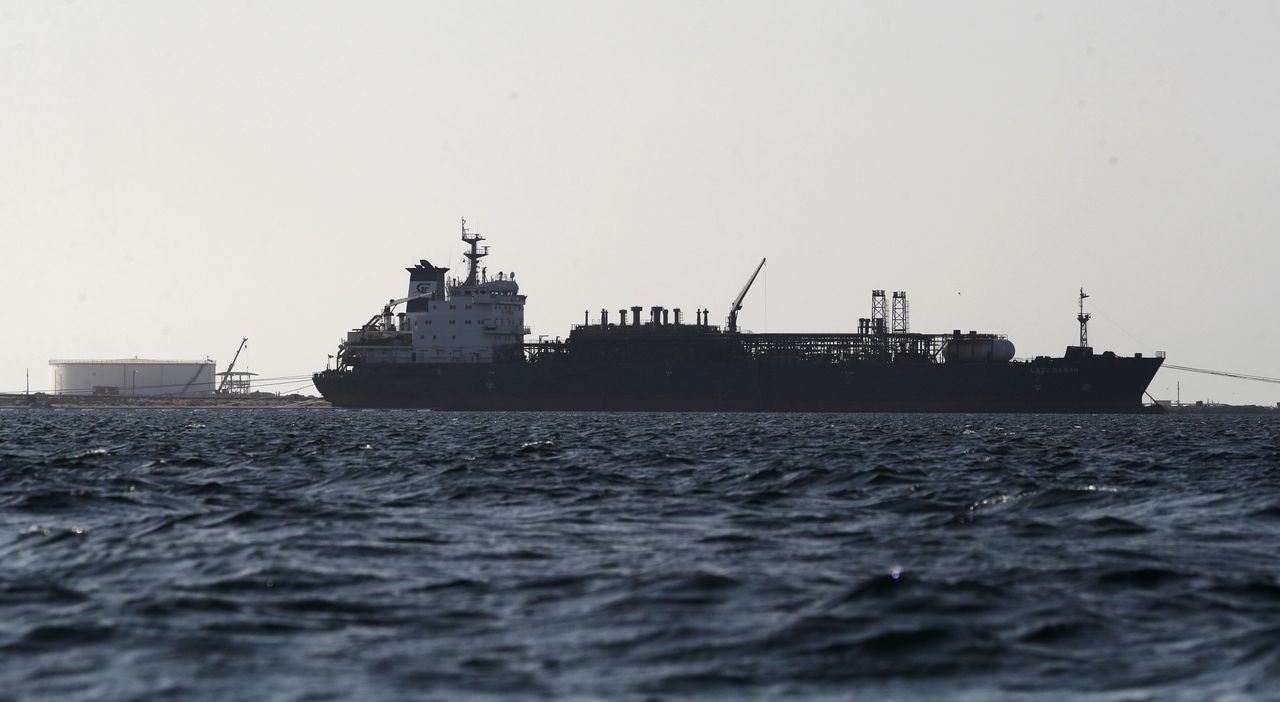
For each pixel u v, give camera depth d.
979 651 88.62
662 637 93.12
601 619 99.50
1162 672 83.06
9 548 139.12
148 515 173.62
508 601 106.94
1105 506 184.50
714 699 77.06
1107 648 90.00
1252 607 103.56
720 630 95.25
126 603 105.19
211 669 83.62
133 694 77.31
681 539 148.38
